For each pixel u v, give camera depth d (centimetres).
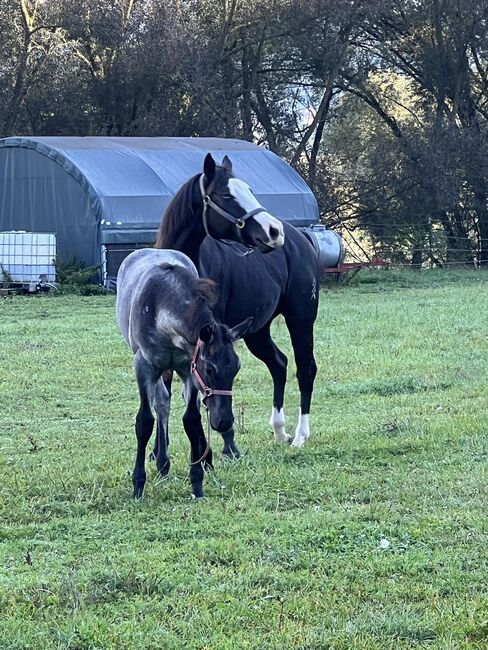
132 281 745
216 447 879
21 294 2447
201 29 3662
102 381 1231
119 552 599
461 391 1134
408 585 536
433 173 3600
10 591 529
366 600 521
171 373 812
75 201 2595
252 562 575
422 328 1670
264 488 738
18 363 1342
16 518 674
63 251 2627
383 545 598
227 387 641
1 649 465
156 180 2686
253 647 465
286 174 3002
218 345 643
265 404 1111
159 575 550
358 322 1766
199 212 858
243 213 843
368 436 909
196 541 612
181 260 772
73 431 969
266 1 3647
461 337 1563
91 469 789
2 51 3550
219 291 848
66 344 1512
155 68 3491
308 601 514
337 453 851
